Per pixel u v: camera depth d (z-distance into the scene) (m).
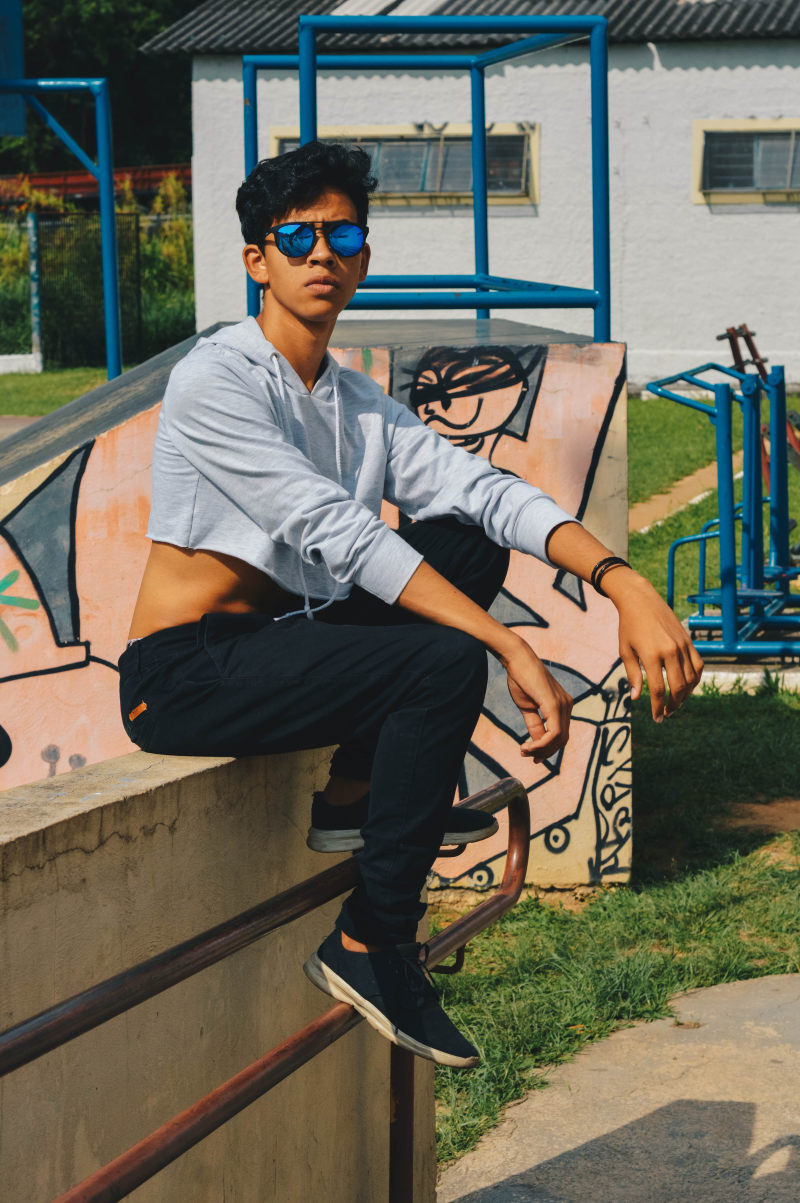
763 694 6.96
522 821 2.36
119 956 1.65
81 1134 1.60
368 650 1.80
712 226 17.77
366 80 17.72
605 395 4.24
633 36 17.23
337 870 1.84
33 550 4.07
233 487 1.92
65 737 4.14
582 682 4.37
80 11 37.00
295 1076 2.18
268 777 2.01
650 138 17.69
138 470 4.04
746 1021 3.59
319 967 1.88
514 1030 3.55
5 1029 1.45
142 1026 1.73
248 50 17.69
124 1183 1.41
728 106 17.47
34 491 4.04
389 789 1.78
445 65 6.11
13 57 8.76
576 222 17.88
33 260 22.22
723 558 7.21
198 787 1.81
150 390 4.37
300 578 2.00
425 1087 2.71
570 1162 2.95
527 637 4.36
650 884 4.55
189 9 38.94
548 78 17.58
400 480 2.21
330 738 1.87
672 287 17.97
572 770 4.40
